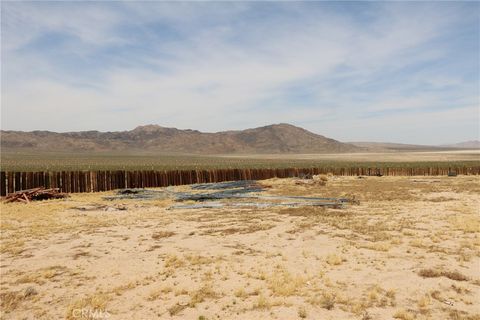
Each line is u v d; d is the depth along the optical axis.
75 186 31.56
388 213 19.36
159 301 8.39
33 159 98.12
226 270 10.45
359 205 22.75
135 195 29.27
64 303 8.36
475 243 12.59
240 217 19.09
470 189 30.72
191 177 41.06
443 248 12.19
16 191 27.80
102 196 29.09
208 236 14.80
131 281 9.68
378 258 11.30
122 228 16.55
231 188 35.34
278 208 22.00
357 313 7.57
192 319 7.46
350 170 52.47
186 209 22.41
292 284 9.09
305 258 11.50
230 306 8.05
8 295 8.74
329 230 15.46
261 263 11.05
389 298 8.32
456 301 8.11
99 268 10.83
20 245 13.45
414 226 15.85
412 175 51.62
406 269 10.25
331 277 9.74
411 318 7.21
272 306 8.00
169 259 11.41
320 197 26.97
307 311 7.71
